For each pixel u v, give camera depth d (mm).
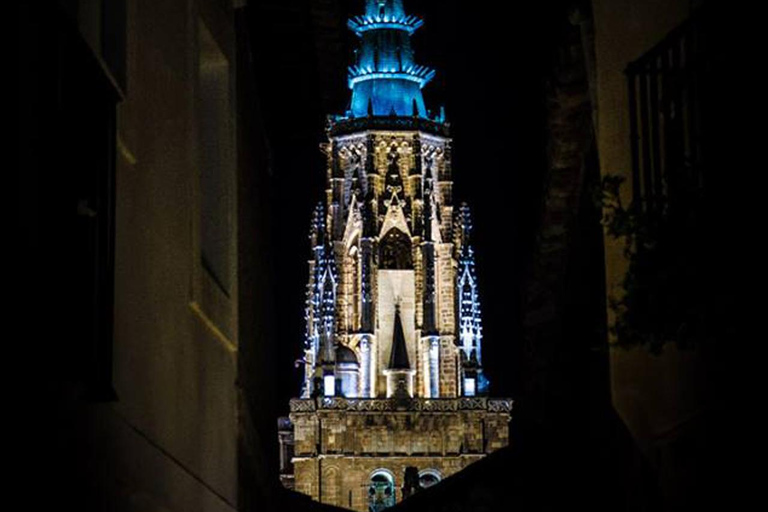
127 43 14906
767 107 15352
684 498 17250
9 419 11477
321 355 117000
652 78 17609
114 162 13922
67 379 12773
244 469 21938
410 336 119000
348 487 114312
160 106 16469
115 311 14234
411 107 123438
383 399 115688
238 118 21438
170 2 17141
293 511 41688
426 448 115125
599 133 19625
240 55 21969
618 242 19078
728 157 15898
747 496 15516
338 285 120000
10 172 11695
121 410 14508
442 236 121000
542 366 29547
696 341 16203
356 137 121875
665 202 16406
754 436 15352
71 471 12891
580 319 26844
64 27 12773
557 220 26469
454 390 117812
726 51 16156
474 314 118125
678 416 17250
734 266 15398
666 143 17328
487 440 115438
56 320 12570
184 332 17406
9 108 11703
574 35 22922
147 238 15672
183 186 17547
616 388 18797
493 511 32375
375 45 125062
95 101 13531
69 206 12945
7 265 11578
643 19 18766
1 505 11289
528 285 29141
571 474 27922
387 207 121125
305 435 114812
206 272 18578
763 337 15141
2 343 11414
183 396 17250
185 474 17219
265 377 25953
